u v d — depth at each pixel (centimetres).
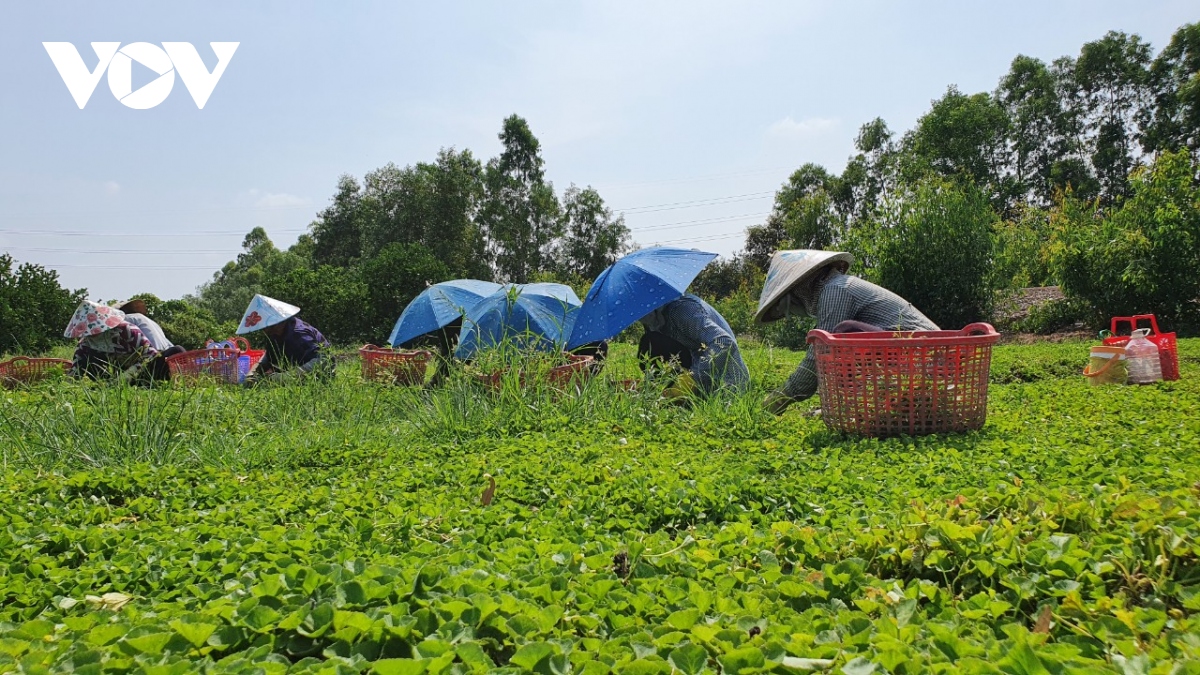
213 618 173
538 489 353
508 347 636
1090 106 4097
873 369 456
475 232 4184
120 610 197
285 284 2291
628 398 567
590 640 160
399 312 2380
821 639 162
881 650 150
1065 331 1722
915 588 194
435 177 3953
